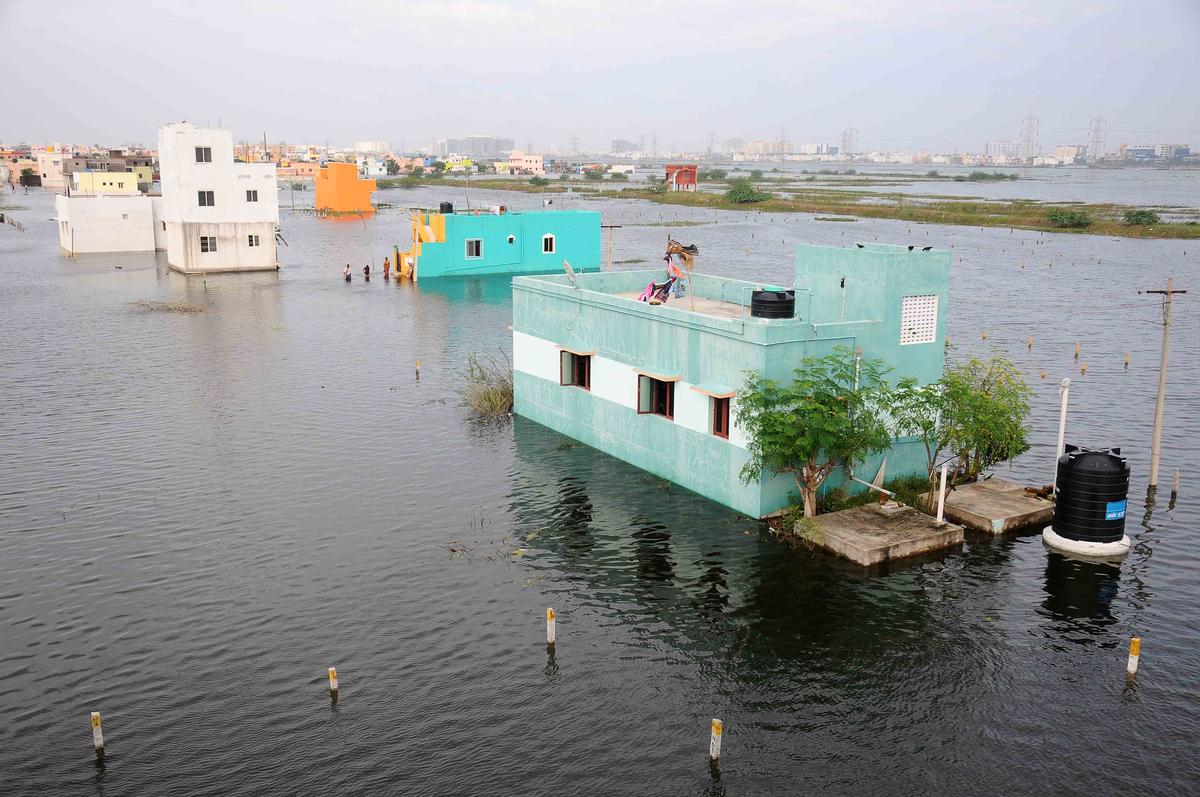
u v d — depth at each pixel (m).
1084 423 42.41
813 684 21.62
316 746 19.36
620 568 27.73
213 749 19.27
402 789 18.06
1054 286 85.56
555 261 93.88
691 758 18.95
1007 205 181.50
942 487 29.19
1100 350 58.25
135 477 35.19
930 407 30.33
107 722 20.20
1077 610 25.08
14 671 22.14
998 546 29.02
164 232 112.69
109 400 46.19
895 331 31.11
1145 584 26.59
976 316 70.38
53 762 18.88
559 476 35.44
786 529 29.78
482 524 31.03
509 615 24.97
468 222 89.06
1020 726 19.95
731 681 21.77
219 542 29.44
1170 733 19.67
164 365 53.81
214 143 91.25
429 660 22.69
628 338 35.34
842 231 139.50
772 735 19.69
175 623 24.41
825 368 29.45
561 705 20.80
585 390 38.53
